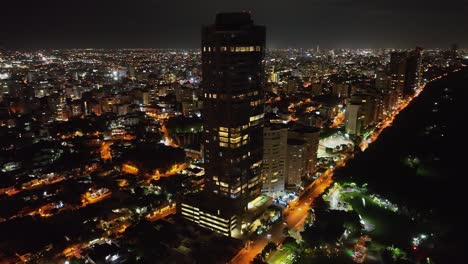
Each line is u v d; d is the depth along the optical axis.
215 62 185.50
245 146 197.75
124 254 166.38
